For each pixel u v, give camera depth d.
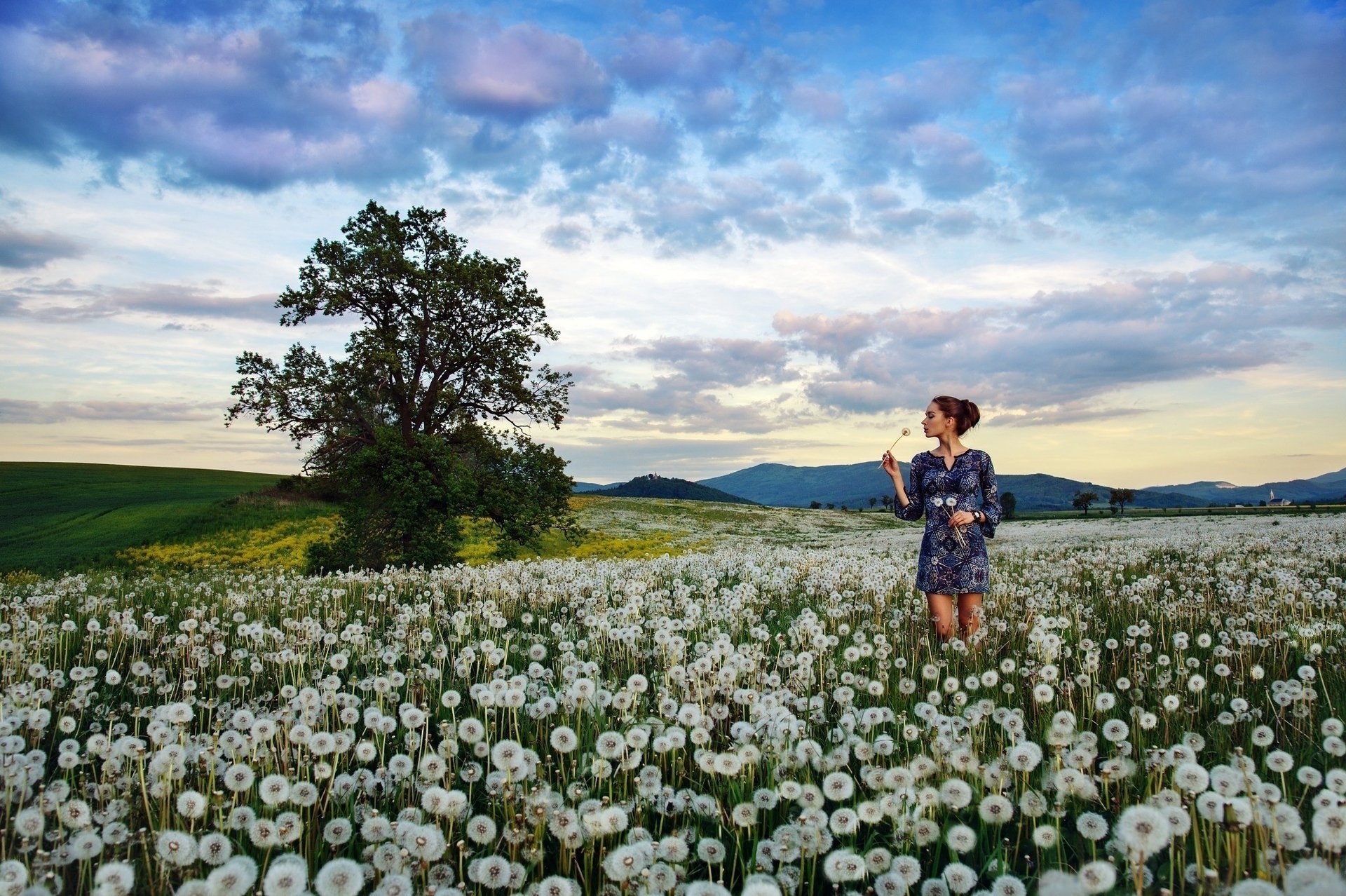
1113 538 25.31
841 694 4.27
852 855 2.58
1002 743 3.92
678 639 5.55
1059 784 2.90
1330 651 5.81
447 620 7.92
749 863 2.78
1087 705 4.61
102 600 9.59
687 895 2.31
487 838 2.77
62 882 2.62
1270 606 7.60
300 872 2.30
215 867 2.70
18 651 5.50
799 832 2.73
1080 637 6.87
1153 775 3.42
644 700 4.62
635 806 3.13
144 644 6.98
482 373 27.12
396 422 26.83
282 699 4.80
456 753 3.61
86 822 2.92
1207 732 4.16
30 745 4.18
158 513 43.81
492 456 27.16
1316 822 2.40
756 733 3.67
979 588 6.92
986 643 6.66
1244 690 5.06
